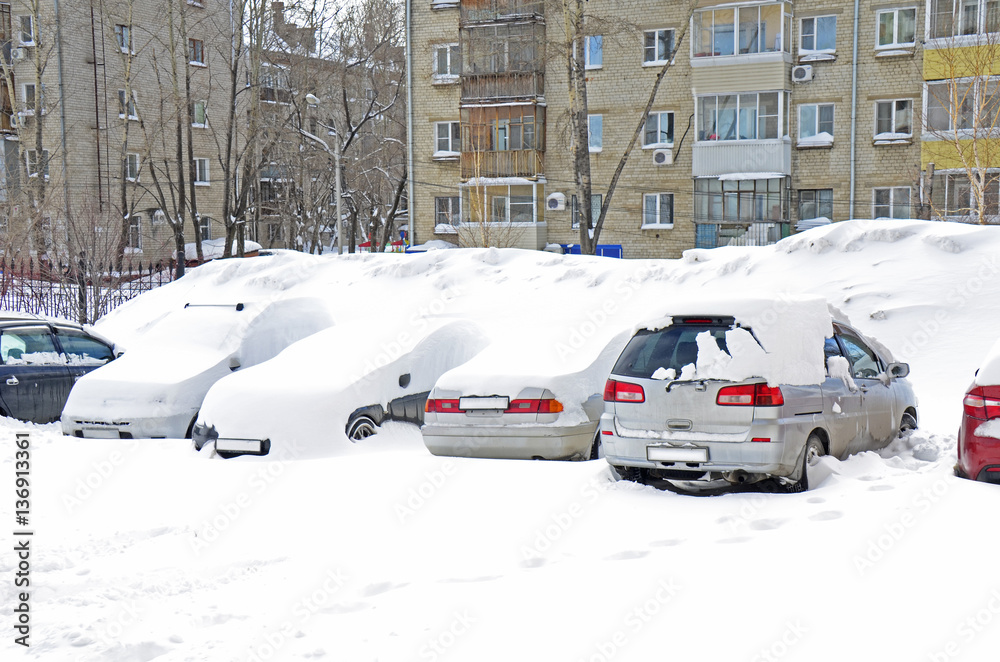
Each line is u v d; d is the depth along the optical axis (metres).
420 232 41.66
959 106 29.78
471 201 39.09
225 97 47.66
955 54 31.64
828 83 34.88
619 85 37.59
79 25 41.91
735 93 35.50
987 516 5.67
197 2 45.94
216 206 48.00
